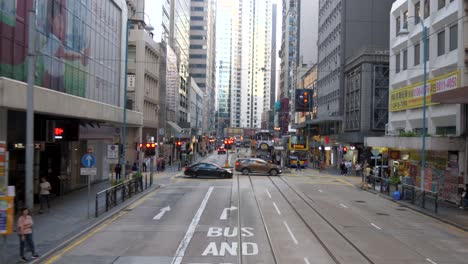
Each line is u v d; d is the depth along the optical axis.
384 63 61.19
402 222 22.27
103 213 22.39
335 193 34.94
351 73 67.00
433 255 15.01
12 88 18.78
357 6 70.31
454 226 21.66
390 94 45.81
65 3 27.16
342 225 20.47
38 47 22.86
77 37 29.48
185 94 104.75
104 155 39.75
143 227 19.38
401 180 34.00
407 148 33.91
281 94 163.75
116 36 39.72
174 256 14.23
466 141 29.22
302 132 102.44
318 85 89.31
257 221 20.94
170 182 41.22
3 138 19.86
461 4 30.47
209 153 124.69
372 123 60.81
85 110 27.12
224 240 16.69
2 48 19.59
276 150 81.50
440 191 31.98
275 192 33.81
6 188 14.27
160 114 70.94
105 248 15.37
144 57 58.62
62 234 17.25
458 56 30.64
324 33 84.75
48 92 22.02
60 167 29.11
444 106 33.81
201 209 24.80
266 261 13.62
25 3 21.73
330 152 77.12
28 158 17.52
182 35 103.56
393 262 13.78
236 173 51.88
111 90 38.25
